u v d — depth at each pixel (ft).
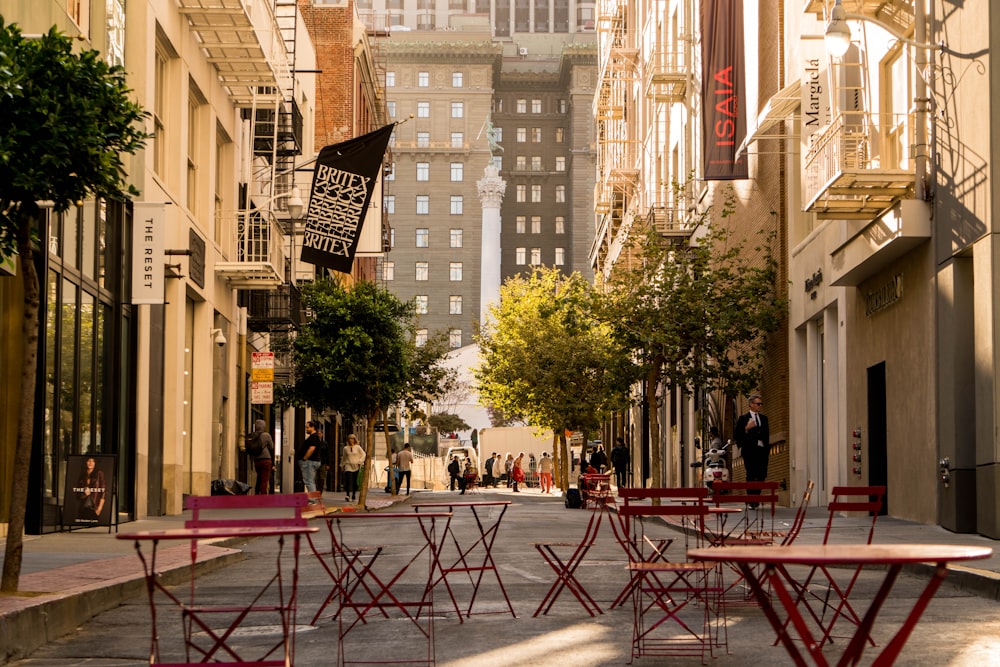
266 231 259.19
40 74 79.41
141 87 181.16
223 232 244.01
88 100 79.10
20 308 139.64
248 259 256.11
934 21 147.95
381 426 540.11
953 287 142.51
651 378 244.63
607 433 543.39
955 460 140.46
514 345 448.24
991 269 132.46
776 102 201.98
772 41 228.63
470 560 120.88
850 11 168.04
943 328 145.48
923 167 150.51
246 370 272.31
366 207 241.55
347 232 241.35
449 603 88.07
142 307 184.75
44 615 72.79
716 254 285.23
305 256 241.55
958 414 141.08
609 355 257.75
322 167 241.55
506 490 514.27
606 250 522.88
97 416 167.22
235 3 200.95
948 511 141.79
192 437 222.69
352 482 300.20
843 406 193.16
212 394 231.71
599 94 502.38
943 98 145.59
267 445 234.79
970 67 137.69
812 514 184.14
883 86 170.19
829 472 200.75
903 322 161.99
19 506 78.48
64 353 149.89
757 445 189.16
